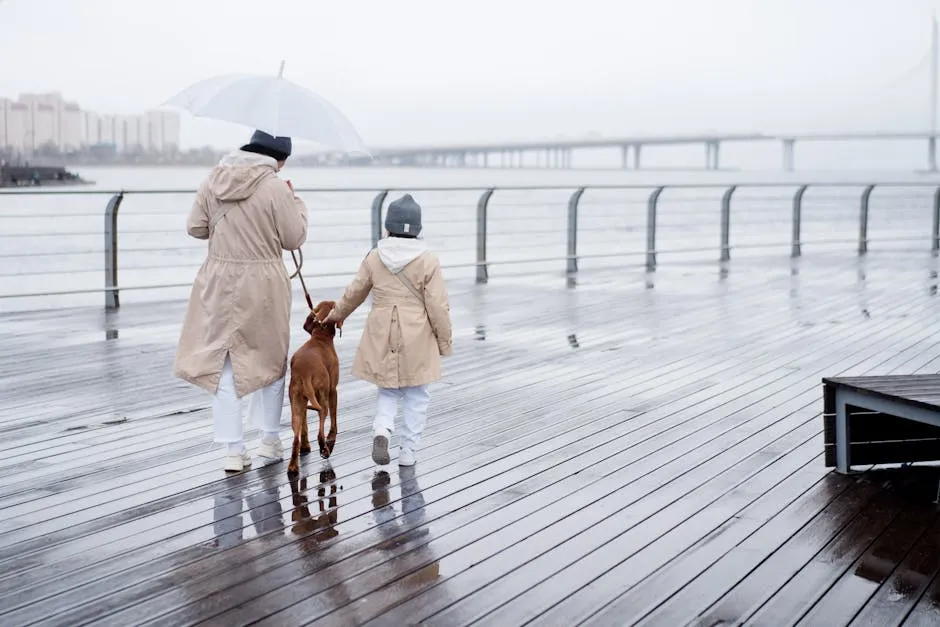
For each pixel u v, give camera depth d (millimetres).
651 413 5230
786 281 11977
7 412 5211
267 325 4113
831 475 4125
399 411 5297
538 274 12820
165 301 9906
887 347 7297
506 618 2738
